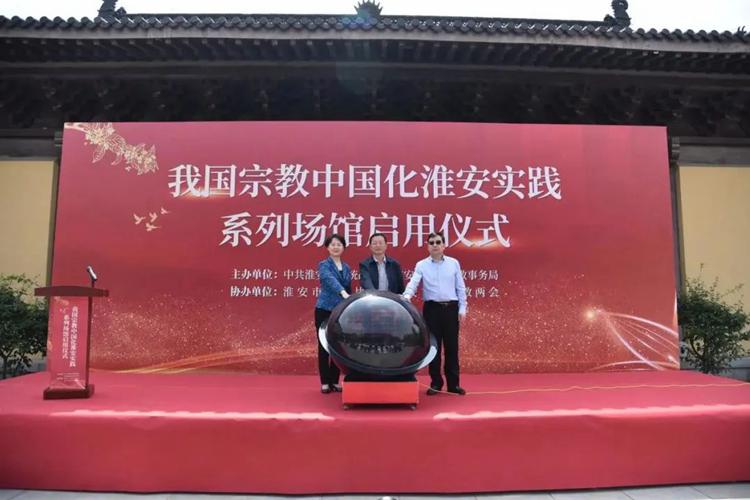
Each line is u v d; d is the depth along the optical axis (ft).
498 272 21.49
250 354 20.95
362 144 21.94
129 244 21.31
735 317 23.53
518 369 21.13
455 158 21.98
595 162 22.24
